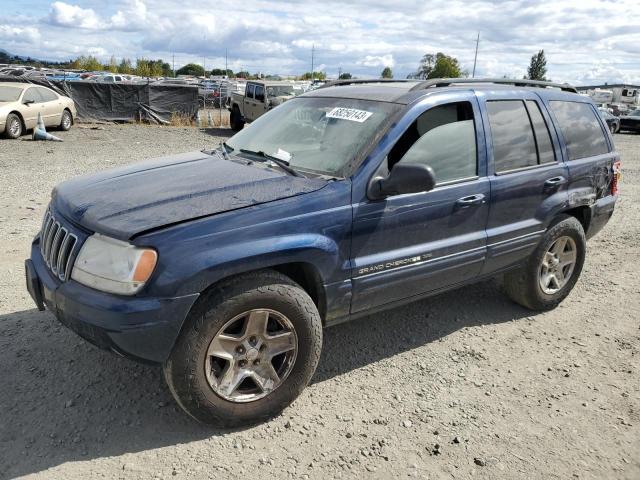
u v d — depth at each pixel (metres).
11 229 6.37
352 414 3.27
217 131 20.75
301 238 3.03
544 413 3.38
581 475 2.87
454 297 5.06
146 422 3.09
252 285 2.92
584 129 4.88
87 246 2.85
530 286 4.62
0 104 15.30
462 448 3.02
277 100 19.17
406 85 4.14
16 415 3.08
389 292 3.57
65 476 2.66
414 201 3.52
